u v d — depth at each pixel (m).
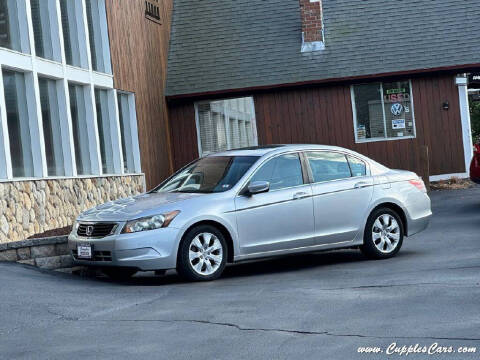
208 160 12.09
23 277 10.38
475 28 26.38
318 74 26.27
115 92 21.25
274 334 6.93
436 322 7.00
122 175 21.11
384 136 26.34
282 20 28.34
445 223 16.36
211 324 7.50
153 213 10.48
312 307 8.07
